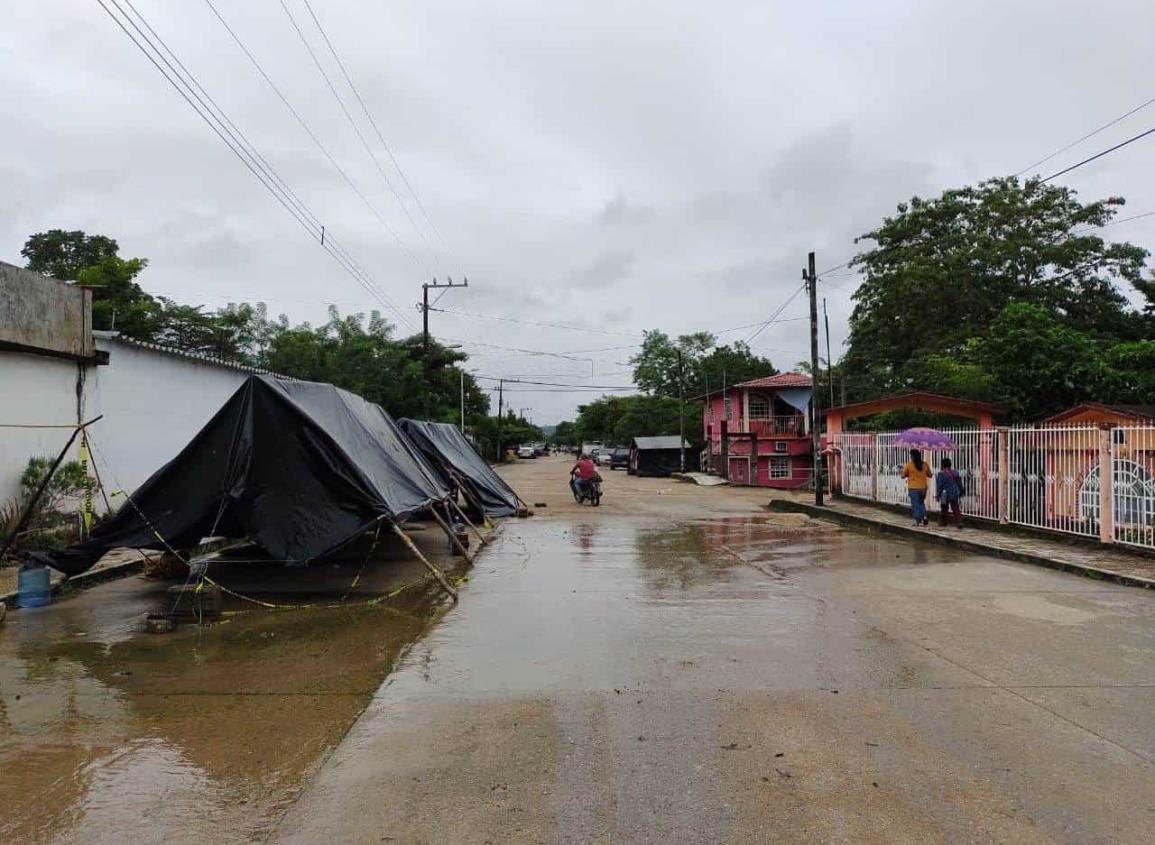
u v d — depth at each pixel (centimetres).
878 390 3988
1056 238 3562
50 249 3041
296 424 957
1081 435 1304
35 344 1241
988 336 2783
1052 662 645
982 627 770
